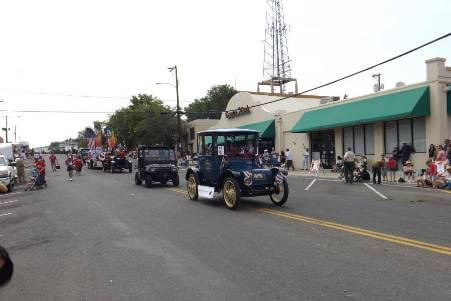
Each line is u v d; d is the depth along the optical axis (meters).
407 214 11.10
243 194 13.19
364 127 27.50
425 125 22.72
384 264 6.60
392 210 11.84
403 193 15.98
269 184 13.20
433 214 11.04
